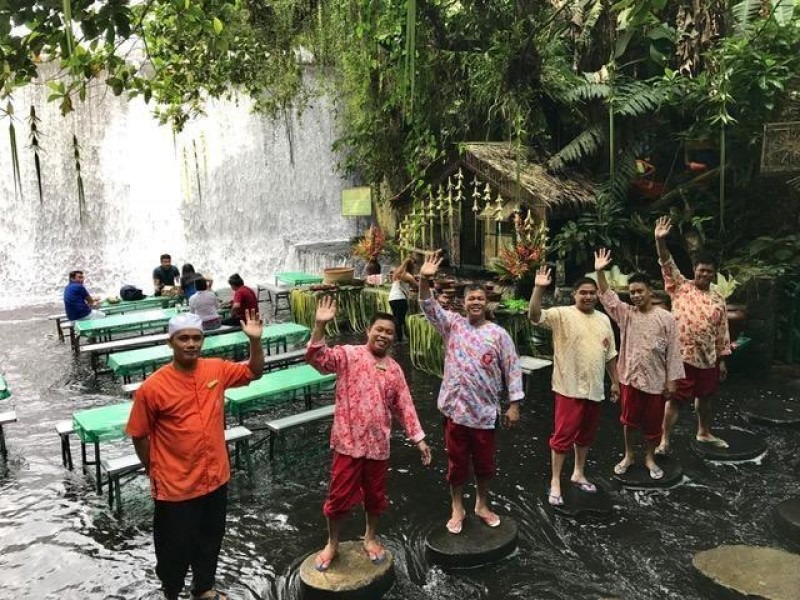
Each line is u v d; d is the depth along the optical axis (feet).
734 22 30.22
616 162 33.30
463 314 25.73
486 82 31.89
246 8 33.19
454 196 36.17
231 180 54.95
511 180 31.65
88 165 49.93
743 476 17.51
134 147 51.70
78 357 32.42
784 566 12.97
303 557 14.35
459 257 35.99
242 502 17.03
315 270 50.72
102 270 50.83
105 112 50.29
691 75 30.86
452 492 14.80
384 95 40.45
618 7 13.66
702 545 14.35
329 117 56.85
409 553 14.42
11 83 15.70
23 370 30.19
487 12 29.17
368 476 13.24
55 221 49.19
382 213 51.37
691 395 18.42
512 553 14.21
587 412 16.24
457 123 39.58
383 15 30.22
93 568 14.19
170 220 53.26
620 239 32.91
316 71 47.44
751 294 25.75
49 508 16.94
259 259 56.18
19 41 14.47
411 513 16.20
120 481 18.54
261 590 13.20
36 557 14.61
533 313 15.60
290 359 27.22
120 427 17.62
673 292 18.76
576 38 34.32
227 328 32.12
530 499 16.61
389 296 33.42
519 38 28.19
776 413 21.33
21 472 19.16
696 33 28.09
